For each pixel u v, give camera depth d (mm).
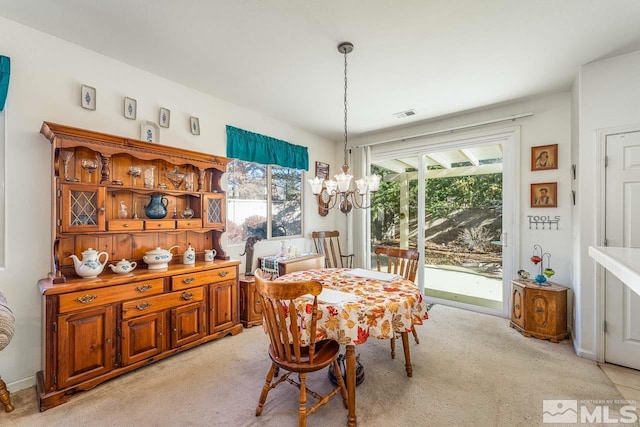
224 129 3207
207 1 1699
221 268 2686
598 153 2340
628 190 2238
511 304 3045
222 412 1709
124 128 2439
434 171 3930
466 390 1924
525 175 3195
